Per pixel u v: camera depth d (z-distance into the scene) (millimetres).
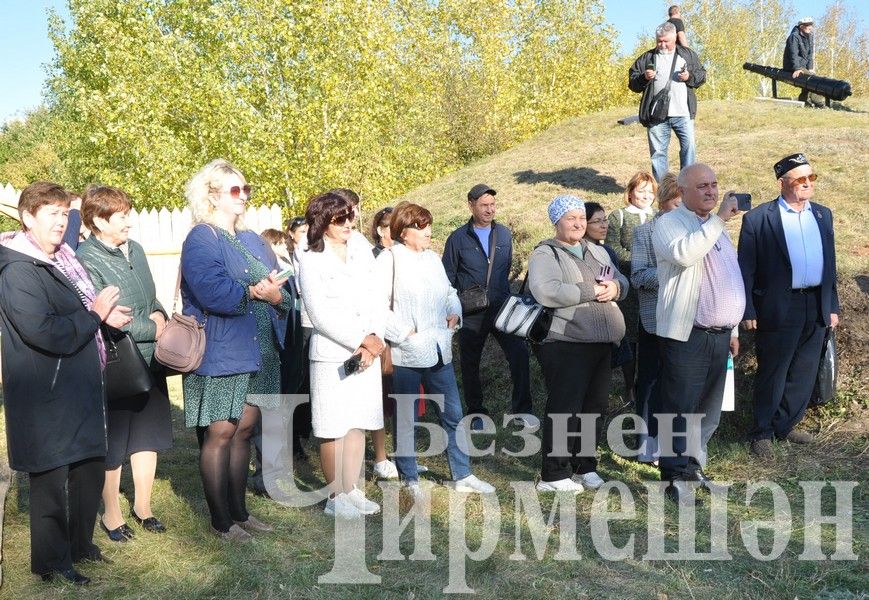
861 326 6102
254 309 4504
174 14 20438
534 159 13102
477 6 25016
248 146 17406
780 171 5402
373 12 18344
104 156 23297
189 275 4105
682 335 4715
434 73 24688
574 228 5008
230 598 3705
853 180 8961
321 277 4508
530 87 26875
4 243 3674
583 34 27797
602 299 4930
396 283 5031
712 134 12648
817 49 42562
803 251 5332
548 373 5020
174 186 18875
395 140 20781
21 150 45375
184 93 18688
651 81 9070
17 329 3572
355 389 4617
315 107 17297
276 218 13031
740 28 40156
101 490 4047
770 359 5410
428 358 4969
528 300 5066
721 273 4738
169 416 4625
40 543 3771
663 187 5457
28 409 3637
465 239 6594
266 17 17469
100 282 4320
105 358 4059
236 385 4242
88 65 24375
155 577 3902
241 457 4480
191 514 4691
